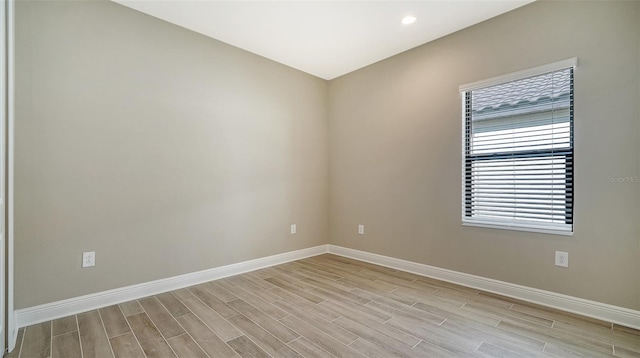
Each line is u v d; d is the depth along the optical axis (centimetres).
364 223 381
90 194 235
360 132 387
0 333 166
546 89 243
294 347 183
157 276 269
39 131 214
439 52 307
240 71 331
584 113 223
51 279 218
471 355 174
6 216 179
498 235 266
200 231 298
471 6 253
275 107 365
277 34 301
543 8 241
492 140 273
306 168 400
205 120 302
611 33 212
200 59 299
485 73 274
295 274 326
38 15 214
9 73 185
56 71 221
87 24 234
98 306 238
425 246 319
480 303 246
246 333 199
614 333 196
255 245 344
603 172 215
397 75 345
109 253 244
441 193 305
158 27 271
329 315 225
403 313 228
